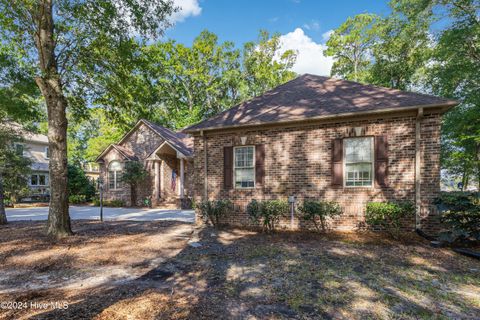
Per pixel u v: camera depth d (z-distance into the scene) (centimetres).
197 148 1047
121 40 805
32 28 734
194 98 3127
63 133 765
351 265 516
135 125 2164
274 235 794
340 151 824
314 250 624
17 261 545
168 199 2000
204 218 1008
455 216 638
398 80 2150
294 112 896
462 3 1313
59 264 530
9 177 1952
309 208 780
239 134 972
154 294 390
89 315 324
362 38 2680
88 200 2336
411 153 746
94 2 720
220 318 319
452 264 520
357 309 343
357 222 799
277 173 909
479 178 1524
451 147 1600
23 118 932
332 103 884
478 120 1327
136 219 1217
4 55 737
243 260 557
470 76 1353
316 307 348
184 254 604
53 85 737
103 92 935
